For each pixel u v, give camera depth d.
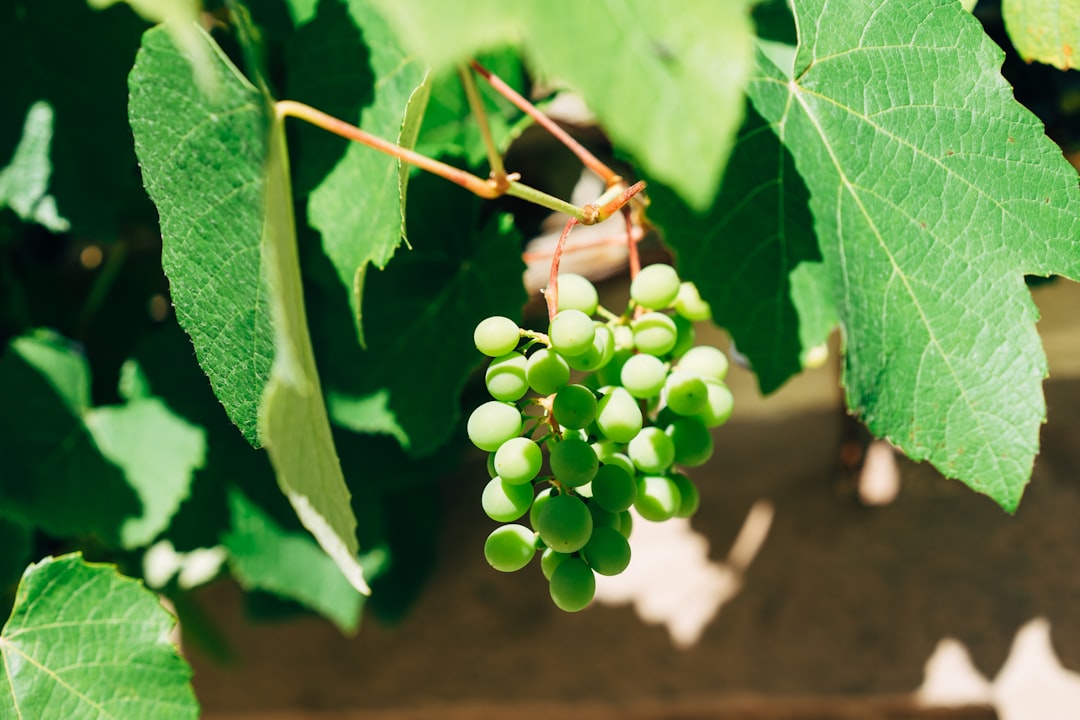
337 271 0.54
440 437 0.56
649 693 0.69
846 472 0.71
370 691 0.75
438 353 0.56
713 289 0.49
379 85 0.54
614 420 0.47
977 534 0.69
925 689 0.65
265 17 0.55
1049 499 0.69
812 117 0.50
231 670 0.79
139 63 0.47
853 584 0.69
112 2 0.56
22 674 0.52
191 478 0.62
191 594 0.74
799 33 0.49
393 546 0.75
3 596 0.62
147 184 0.47
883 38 0.49
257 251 0.49
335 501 0.46
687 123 0.36
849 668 0.67
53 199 0.58
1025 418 0.48
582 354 0.46
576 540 0.45
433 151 0.55
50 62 0.57
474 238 0.56
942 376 0.49
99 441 0.62
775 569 0.71
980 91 0.49
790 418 0.79
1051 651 0.65
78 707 0.52
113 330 0.72
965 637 0.66
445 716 0.73
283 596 0.74
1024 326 0.48
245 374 0.49
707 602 0.72
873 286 0.49
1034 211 0.49
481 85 0.55
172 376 0.63
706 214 0.49
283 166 0.47
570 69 0.37
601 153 0.66
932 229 0.49
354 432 0.66
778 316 0.50
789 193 0.49
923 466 0.72
